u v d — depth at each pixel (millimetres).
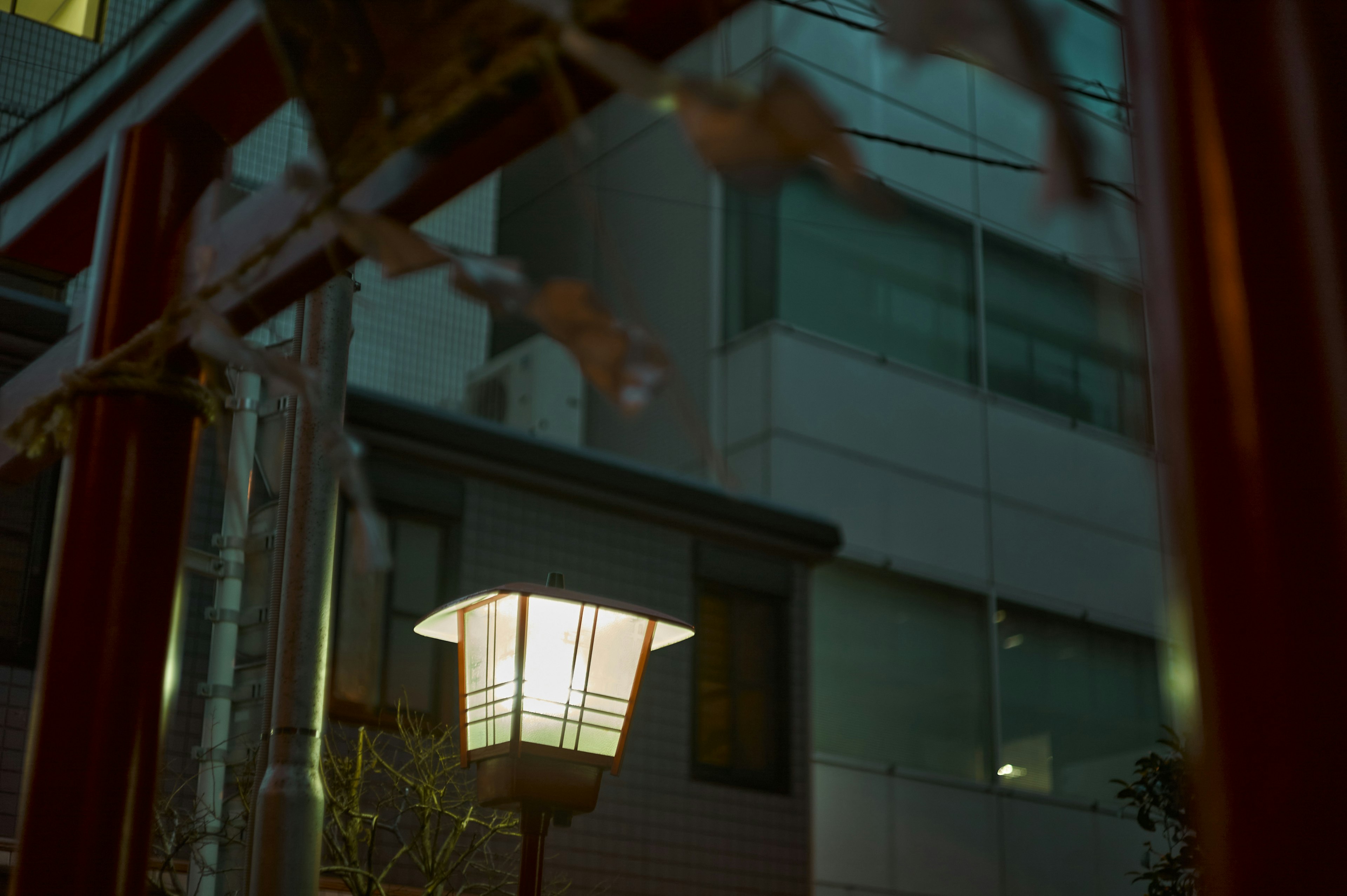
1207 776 1271
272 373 2178
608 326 1547
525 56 1869
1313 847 1181
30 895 2572
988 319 17094
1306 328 1312
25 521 9883
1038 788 15391
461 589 11766
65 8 12016
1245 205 1363
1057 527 16812
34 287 10477
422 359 15461
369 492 1827
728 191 16500
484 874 10898
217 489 10500
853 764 14094
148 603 2781
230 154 3213
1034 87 1048
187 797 9648
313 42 2014
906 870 14031
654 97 1256
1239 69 1402
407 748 10406
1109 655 16672
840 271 16172
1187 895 7727
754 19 15617
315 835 5035
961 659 15422
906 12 1065
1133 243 1143
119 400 2859
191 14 3076
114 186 3066
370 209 2381
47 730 2688
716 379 15812
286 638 5246
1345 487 1264
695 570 13250
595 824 11703
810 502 14953
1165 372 1396
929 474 15945
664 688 12609
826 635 14445
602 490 12703
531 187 19125
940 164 17062
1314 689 1219
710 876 12281
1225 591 1288
